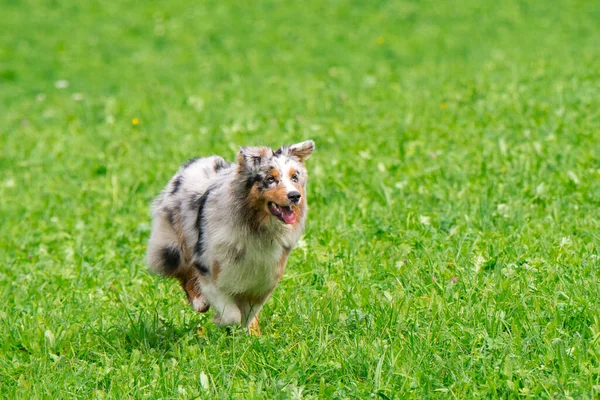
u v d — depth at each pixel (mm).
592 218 11609
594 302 8773
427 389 7477
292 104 21766
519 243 10727
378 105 20484
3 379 8570
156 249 9789
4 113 24844
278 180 8367
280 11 37562
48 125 22375
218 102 22953
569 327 8430
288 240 8844
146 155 18062
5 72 30875
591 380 7258
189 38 34531
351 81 25016
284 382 7758
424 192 13312
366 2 38281
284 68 29234
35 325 9594
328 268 10656
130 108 23000
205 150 17656
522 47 29297
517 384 7383
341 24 35438
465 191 13039
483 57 28094
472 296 9148
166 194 9805
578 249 10383
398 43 32062
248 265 8766
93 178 17000
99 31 36031
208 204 8930
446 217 12031
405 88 22500
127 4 39625
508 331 8352
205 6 38812
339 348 8297
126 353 8906
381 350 8133
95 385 8219
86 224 14211
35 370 8570
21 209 15430
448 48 30734
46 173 17594
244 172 8500
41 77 30469
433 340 8273
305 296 9758
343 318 9000
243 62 30562
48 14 38406
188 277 9617
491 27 33531
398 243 11391
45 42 34750
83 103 24906
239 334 8961
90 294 10844
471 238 11133
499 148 15227
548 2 36812
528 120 17125
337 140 17391
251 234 8625
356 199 13469
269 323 9492
